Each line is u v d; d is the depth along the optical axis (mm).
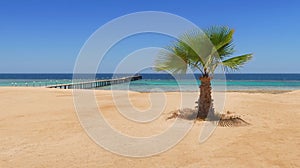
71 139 7324
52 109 13102
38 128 8695
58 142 7012
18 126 8992
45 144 6801
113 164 5355
